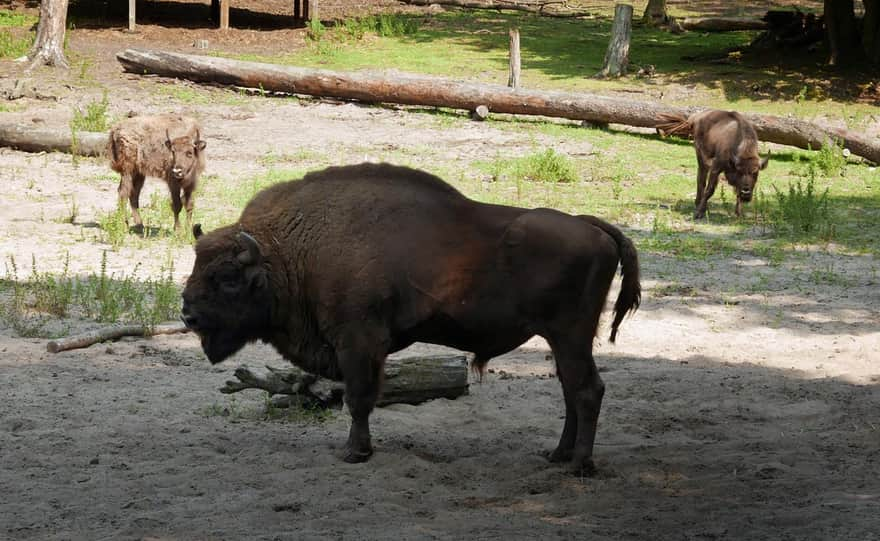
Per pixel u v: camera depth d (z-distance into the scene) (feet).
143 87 138.31
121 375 48.57
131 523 31.17
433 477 36.52
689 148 125.70
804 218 91.40
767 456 39.47
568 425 38.11
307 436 40.98
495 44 188.24
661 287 70.59
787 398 47.62
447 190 37.91
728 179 95.61
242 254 36.78
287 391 43.65
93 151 108.06
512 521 32.30
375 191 37.58
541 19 225.76
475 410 45.32
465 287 36.47
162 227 84.94
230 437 40.40
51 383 46.65
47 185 96.78
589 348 36.45
